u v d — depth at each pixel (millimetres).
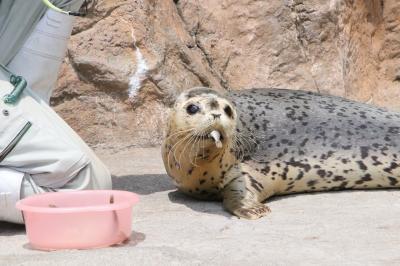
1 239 10359
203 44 23438
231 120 12688
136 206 13008
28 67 11742
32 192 10680
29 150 10570
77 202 10289
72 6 12039
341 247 9648
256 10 23938
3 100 10586
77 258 8648
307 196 13953
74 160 10727
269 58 23750
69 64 19906
